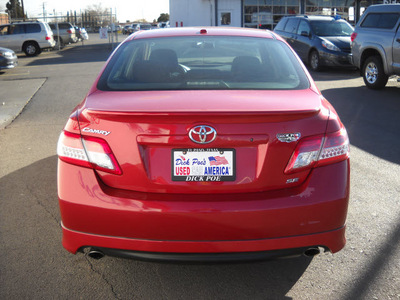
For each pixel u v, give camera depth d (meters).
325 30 14.24
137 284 2.75
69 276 2.83
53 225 3.54
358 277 2.79
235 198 2.31
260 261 2.37
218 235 2.29
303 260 3.00
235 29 3.73
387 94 9.48
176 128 2.27
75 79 13.05
